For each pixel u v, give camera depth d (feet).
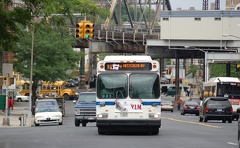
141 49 635.25
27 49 385.50
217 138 148.66
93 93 241.14
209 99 264.93
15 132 184.34
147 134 162.61
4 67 251.19
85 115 233.55
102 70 156.46
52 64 396.57
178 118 326.24
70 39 404.77
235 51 540.52
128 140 138.41
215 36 534.37
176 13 536.42
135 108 154.30
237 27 531.09
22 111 405.18
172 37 537.65
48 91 588.50
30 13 134.51
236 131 184.44
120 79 155.43
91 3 139.95
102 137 149.48
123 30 644.69
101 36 594.65
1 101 298.76
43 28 141.38
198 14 533.96
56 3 132.87
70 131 182.60
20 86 606.14
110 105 154.92
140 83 155.12
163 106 470.80
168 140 138.92
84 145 124.36
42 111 265.34
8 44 139.44
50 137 152.35
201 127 209.97
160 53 583.58
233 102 320.50
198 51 588.09
